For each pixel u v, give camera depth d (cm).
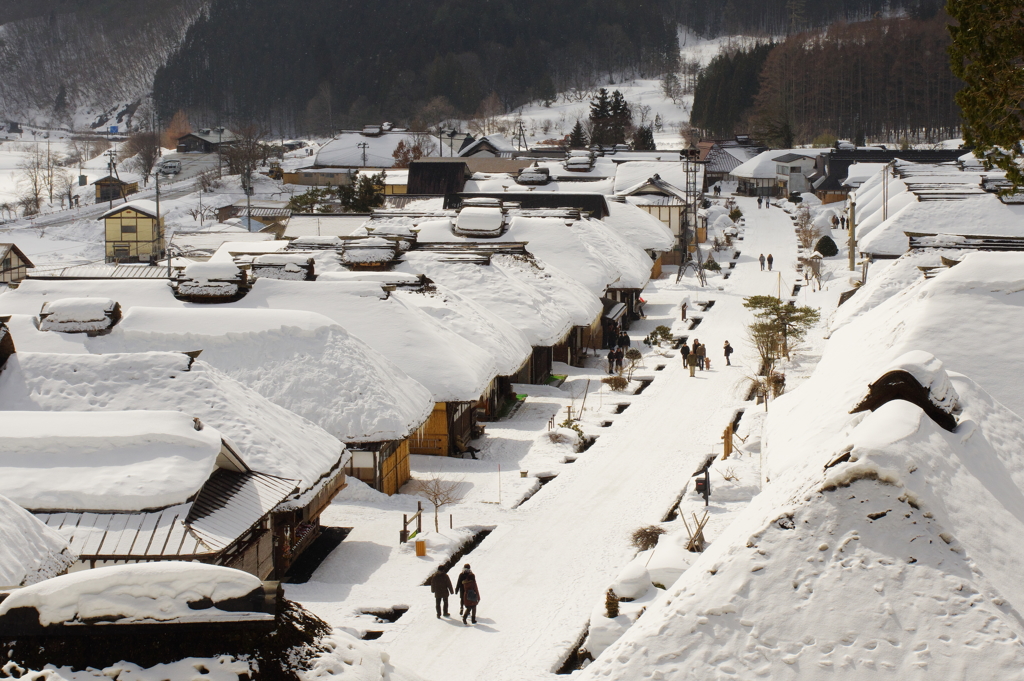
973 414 1337
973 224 5409
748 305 5619
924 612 873
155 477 2286
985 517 983
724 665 884
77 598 829
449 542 3027
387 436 3328
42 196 17462
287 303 4044
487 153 15112
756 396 4850
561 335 5119
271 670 849
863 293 4162
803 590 909
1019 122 3256
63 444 2342
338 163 15888
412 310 4162
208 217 14112
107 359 2858
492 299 5091
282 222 11444
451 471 3784
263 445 2709
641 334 6506
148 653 833
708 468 3638
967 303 2330
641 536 3030
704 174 11562
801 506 956
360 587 2708
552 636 2433
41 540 1636
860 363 2284
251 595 855
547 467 3850
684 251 9138
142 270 5841
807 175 13612
